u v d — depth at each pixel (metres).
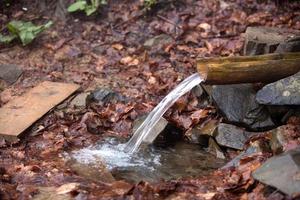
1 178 4.57
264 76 5.32
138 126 5.66
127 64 6.95
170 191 4.31
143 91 6.34
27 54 7.16
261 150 4.81
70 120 5.76
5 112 5.81
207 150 5.35
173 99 5.46
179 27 7.50
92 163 5.00
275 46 5.97
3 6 7.92
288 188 3.89
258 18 7.56
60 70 6.88
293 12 7.68
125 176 4.75
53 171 4.75
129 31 7.54
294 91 4.97
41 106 5.93
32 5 7.96
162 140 5.43
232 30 7.40
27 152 5.21
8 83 6.62
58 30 7.62
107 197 4.23
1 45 7.27
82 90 6.41
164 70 6.73
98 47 7.31
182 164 5.03
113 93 6.20
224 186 4.36
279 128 4.95
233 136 5.27
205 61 5.34
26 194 4.29
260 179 4.10
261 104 5.17
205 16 7.70
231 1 7.91
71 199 4.22
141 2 7.87
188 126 5.64
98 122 5.74
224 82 5.32
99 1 7.79
